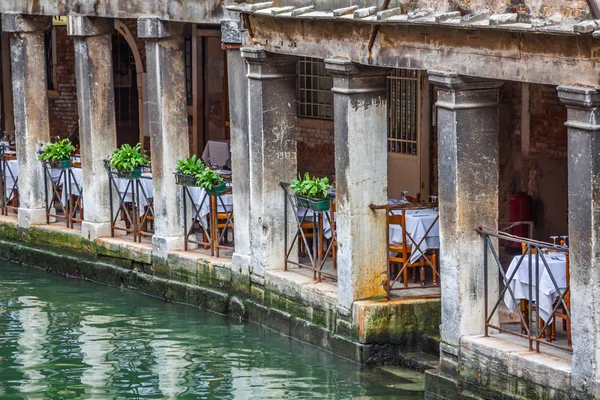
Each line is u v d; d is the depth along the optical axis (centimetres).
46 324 1736
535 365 1249
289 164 1686
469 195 1330
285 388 1431
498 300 1328
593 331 1179
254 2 1639
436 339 1487
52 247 2119
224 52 2489
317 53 1536
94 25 1989
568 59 1177
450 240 1341
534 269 1335
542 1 1198
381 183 1519
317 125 2280
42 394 1434
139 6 1862
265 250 1686
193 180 1805
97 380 1480
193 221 1866
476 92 1320
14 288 1973
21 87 2139
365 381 1448
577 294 1193
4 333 1689
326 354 1557
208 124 2530
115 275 1978
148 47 1867
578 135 1177
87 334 1680
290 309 1641
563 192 1772
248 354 1571
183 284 1844
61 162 2091
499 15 1221
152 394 1425
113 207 2038
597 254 1173
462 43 1296
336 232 1556
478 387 1320
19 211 2181
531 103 1802
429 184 2019
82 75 2006
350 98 1490
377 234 1522
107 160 1980
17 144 2172
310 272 1678
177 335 1669
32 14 2080
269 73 1659
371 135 1507
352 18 1425
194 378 1479
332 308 1557
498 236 1313
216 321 1738
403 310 1504
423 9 1340
